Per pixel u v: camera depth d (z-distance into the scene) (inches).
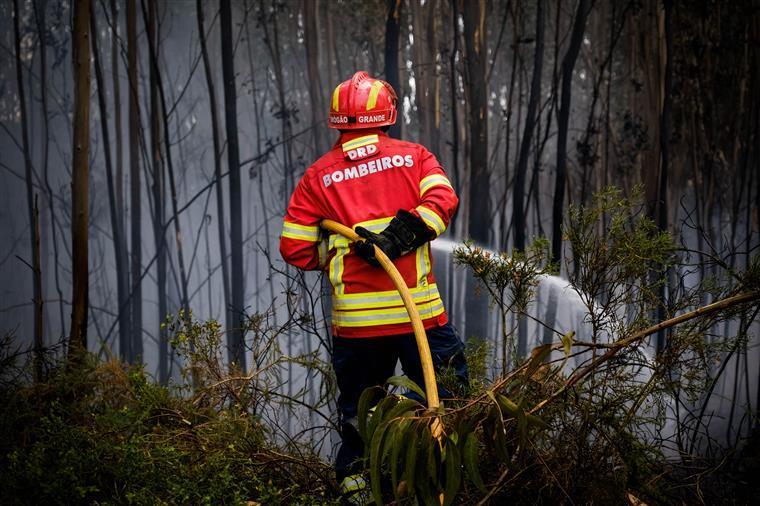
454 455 77.0
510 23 249.4
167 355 247.3
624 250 96.1
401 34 239.0
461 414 79.4
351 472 100.7
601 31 249.1
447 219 99.4
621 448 93.0
